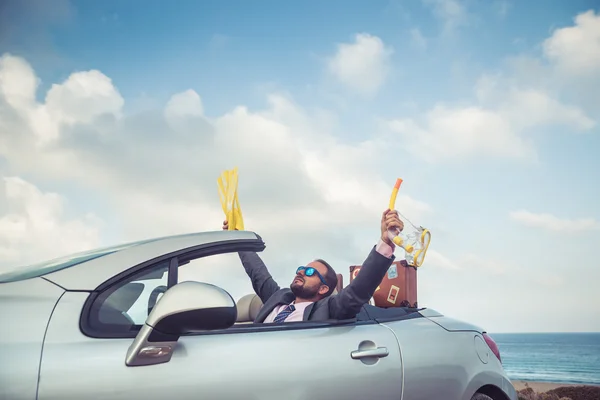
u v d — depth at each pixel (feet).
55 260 7.87
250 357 7.25
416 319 9.21
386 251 8.75
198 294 6.59
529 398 32.45
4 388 6.11
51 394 6.21
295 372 7.38
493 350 9.61
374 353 8.01
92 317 6.78
